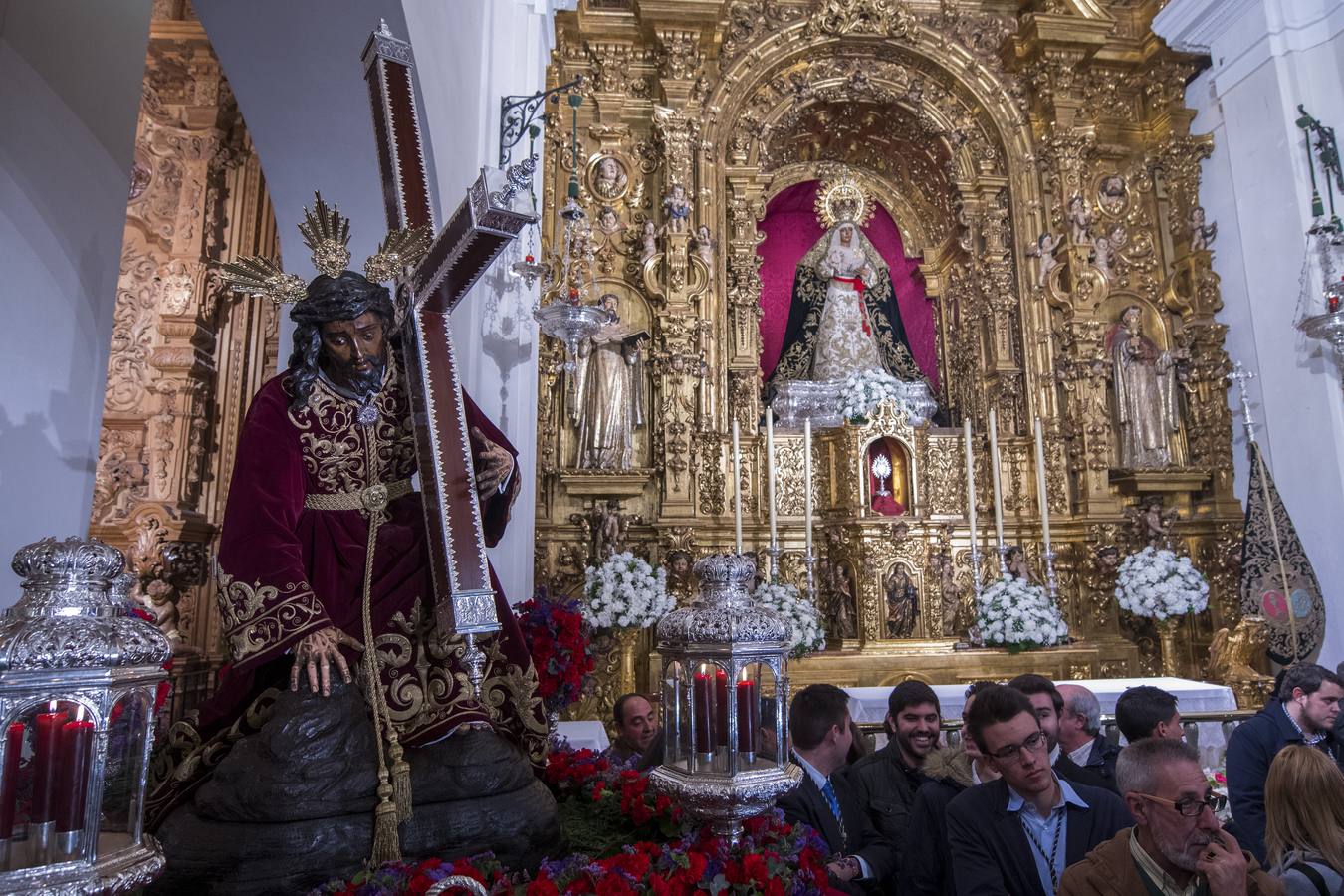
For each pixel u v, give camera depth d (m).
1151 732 3.32
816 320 10.05
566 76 9.52
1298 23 8.73
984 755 2.51
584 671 3.80
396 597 2.24
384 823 1.87
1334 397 7.95
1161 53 9.84
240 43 3.60
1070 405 9.05
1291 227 8.44
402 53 2.42
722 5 9.18
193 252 7.40
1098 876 1.98
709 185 9.27
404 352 2.33
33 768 1.27
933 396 10.02
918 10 10.20
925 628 8.23
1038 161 9.80
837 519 8.44
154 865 1.38
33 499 2.47
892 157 10.75
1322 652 7.62
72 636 1.28
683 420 8.44
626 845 2.05
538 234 6.82
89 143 2.73
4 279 2.44
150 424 7.11
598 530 8.00
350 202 4.12
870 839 3.08
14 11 2.47
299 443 2.27
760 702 2.04
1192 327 9.23
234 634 1.95
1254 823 3.40
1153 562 8.06
